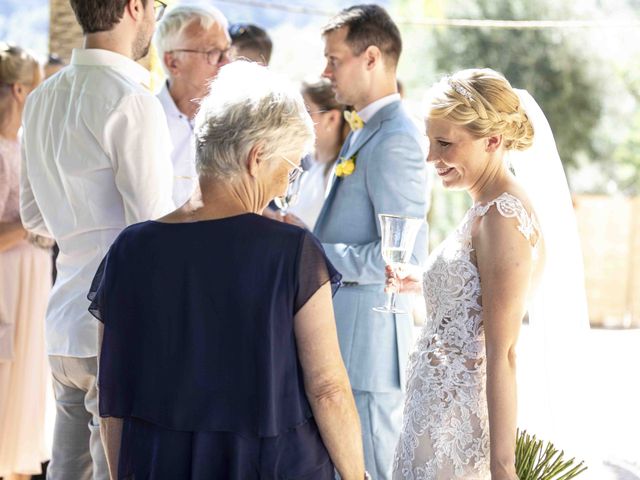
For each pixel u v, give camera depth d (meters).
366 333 4.27
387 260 3.69
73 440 3.77
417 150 4.26
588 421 3.62
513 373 3.09
